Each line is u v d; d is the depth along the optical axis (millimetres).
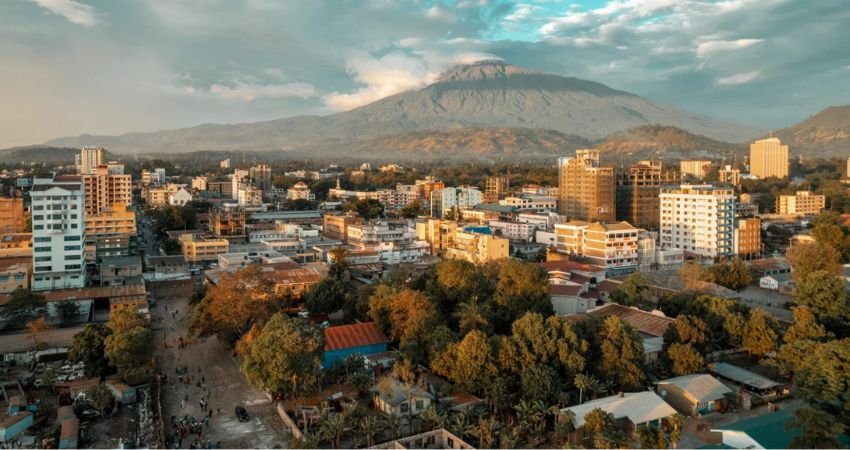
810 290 152500
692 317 138250
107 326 144875
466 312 143500
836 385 99688
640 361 125500
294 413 118062
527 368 115812
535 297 162750
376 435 109688
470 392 119312
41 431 114062
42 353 152250
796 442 98125
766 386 122812
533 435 107312
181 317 192125
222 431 112312
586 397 117500
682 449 99312
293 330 120938
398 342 151000
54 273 198000
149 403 125375
